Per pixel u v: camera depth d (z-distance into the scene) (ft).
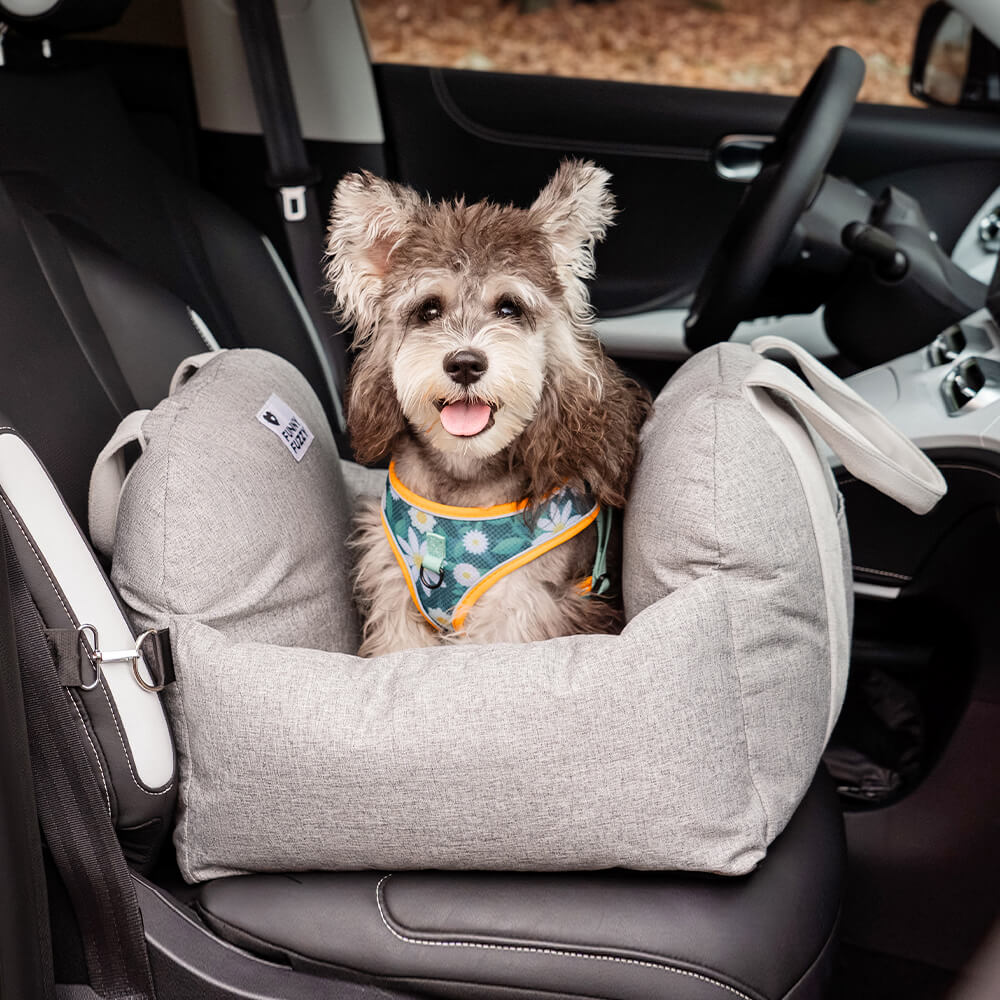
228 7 8.27
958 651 6.63
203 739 4.78
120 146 6.96
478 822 4.52
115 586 5.18
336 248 5.83
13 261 5.69
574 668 4.59
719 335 7.13
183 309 6.66
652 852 4.51
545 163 9.46
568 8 18.24
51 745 4.57
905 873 6.61
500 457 5.81
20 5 6.05
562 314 5.75
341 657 4.94
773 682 4.87
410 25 17.88
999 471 5.87
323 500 6.11
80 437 5.62
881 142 9.12
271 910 4.72
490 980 4.48
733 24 18.28
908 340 7.19
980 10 7.25
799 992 4.51
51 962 4.19
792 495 5.04
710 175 9.34
